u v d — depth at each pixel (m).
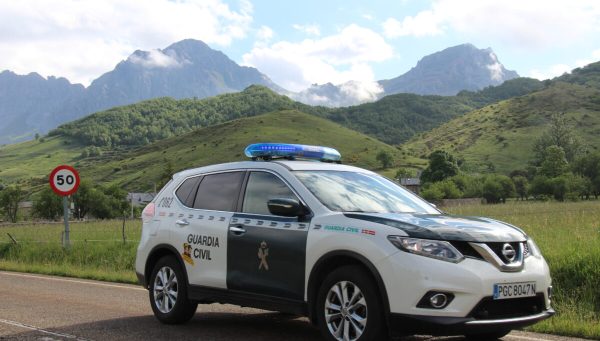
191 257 7.94
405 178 156.00
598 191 114.88
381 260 5.82
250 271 7.14
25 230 41.00
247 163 7.80
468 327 5.56
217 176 8.13
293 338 7.38
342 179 7.36
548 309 6.19
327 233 6.34
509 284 5.77
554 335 7.51
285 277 6.75
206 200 8.09
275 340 7.27
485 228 6.04
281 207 6.65
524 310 5.98
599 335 7.33
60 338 7.62
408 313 5.66
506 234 6.02
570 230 19.36
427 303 5.62
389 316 5.75
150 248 8.66
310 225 6.58
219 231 7.57
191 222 8.05
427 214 6.73
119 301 10.88
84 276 15.47
